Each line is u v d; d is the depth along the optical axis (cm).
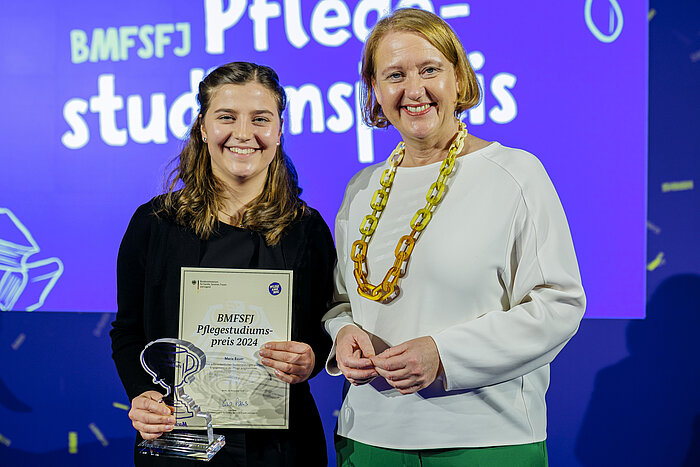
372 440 111
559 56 199
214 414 114
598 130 199
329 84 206
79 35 212
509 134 201
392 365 99
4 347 217
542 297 105
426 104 109
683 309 202
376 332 112
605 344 205
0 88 214
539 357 104
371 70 117
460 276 107
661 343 203
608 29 198
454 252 107
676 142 201
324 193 207
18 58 213
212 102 117
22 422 219
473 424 107
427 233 110
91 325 215
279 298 114
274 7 207
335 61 206
